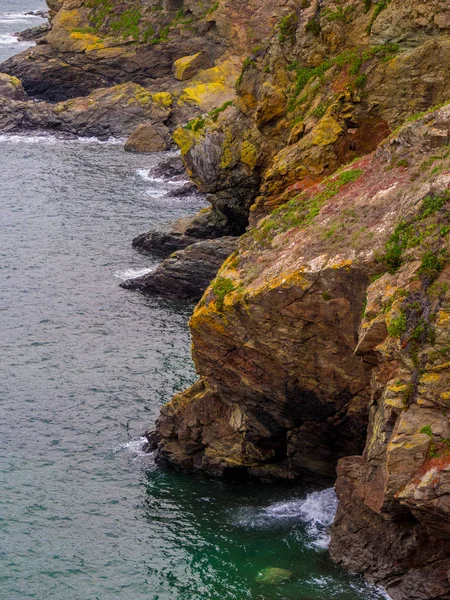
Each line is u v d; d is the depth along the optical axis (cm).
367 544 3531
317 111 5803
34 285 6644
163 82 12131
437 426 3105
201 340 4059
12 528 3938
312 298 3628
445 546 3319
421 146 3897
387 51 5638
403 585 3366
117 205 8569
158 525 3956
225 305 3878
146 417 4869
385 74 5562
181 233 7325
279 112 6384
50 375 5322
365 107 5612
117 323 6072
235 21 11506
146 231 7812
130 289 6631
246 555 3725
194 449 4353
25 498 4153
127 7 12756
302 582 3512
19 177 9488
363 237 3609
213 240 6612
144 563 3709
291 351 3794
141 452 4544
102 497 4172
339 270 3547
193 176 7194
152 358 5559
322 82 5959
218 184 7019
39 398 5053
